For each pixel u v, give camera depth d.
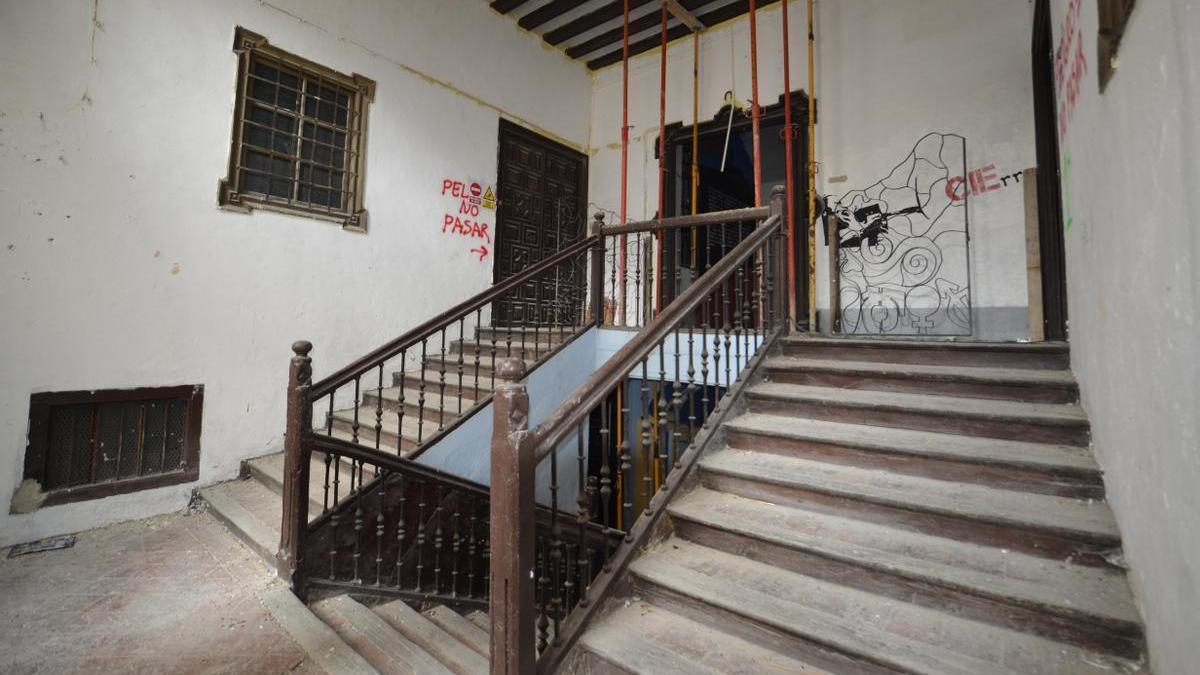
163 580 2.84
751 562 2.14
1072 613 1.56
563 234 6.89
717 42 6.19
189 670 2.15
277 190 4.35
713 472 2.55
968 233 4.60
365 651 2.45
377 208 4.94
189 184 3.84
